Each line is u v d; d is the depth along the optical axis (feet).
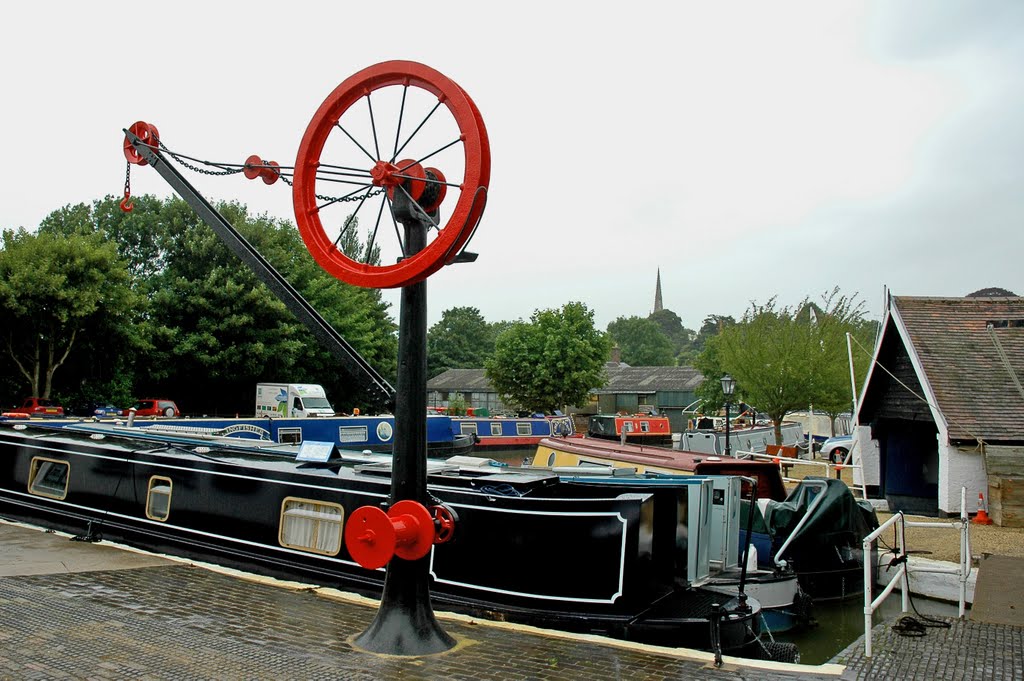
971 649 23.16
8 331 107.45
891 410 60.70
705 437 101.65
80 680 16.74
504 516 25.34
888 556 40.96
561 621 24.27
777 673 19.53
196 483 33.17
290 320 138.00
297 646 19.85
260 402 124.88
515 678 18.20
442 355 272.92
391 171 19.86
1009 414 53.62
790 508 39.11
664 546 26.58
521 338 158.20
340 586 28.12
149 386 136.26
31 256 107.76
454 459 34.55
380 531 18.54
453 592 26.02
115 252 116.98
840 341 89.15
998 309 61.36
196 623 21.52
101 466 36.68
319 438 85.30
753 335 90.22
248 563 30.94
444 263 19.10
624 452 49.67
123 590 24.77
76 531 36.88
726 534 32.01
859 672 20.77
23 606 22.24
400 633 19.81
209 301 131.13
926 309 61.16
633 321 419.54
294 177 21.56
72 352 118.11
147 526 34.35
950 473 52.80
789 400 88.38
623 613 23.88
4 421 49.26
